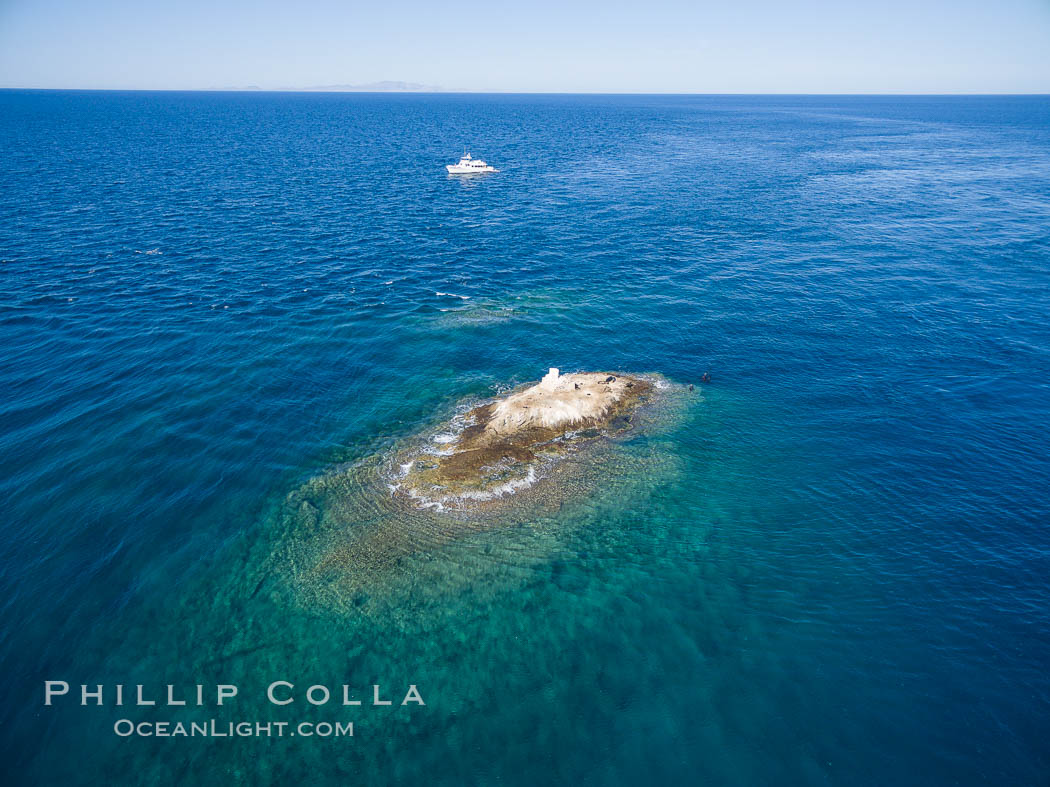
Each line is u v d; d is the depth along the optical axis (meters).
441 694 20.31
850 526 27.48
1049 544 25.91
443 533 27.00
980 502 28.56
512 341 45.22
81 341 41.75
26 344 40.81
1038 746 18.22
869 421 35.25
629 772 17.92
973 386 38.44
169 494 28.67
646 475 30.94
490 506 28.55
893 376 40.03
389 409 36.34
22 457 30.20
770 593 24.08
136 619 22.61
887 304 51.50
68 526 26.42
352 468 31.05
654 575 25.06
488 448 32.09
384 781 17.81
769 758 18.14
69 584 23.80
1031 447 32.34
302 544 26.31
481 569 25.25
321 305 50.19
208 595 23.77
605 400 35.94
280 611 23.25
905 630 22.23
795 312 50.19
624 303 52.12
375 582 24.52
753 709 19.56
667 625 22.77
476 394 38.12
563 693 20.28
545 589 24.39
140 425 33.28
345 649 21.84
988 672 20.52
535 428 33.56
